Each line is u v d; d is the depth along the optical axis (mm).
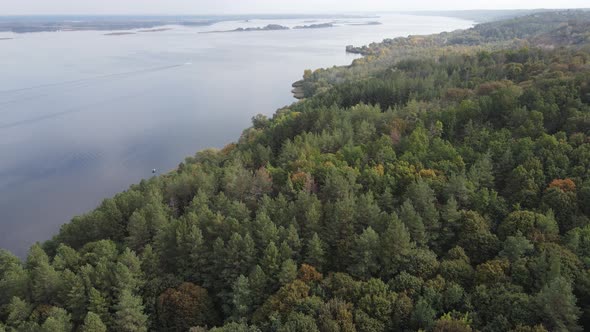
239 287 71875
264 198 92125
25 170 169375
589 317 60031
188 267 82562
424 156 103812
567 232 75188
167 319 73188
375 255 75062
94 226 96188
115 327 71188
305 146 120938
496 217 83250
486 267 68000
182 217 89125
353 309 64312
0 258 87000
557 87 122562
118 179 163750
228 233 84812
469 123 115812
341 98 188500
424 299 63625
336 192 92625
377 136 128000
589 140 97000
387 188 89375
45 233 131750
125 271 75250
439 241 79938
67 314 73625
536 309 58656
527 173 89188
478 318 60656
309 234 82625
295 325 60844
